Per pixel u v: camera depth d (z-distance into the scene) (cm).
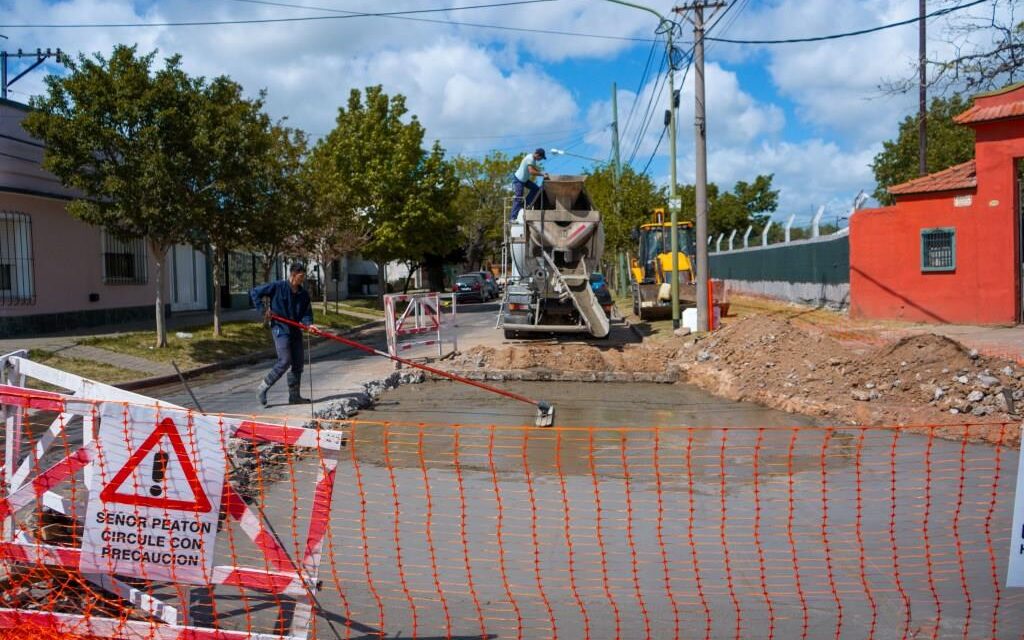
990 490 681
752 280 3111
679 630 416
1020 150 1673
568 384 1352
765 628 420
